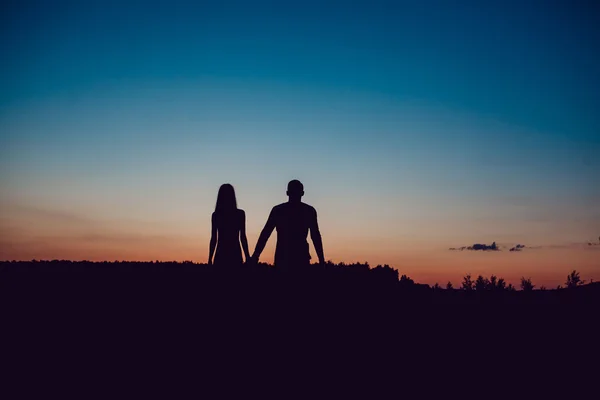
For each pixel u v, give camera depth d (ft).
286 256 28.17
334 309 30.25
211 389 23.12
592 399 23.36
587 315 37.60
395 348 27.91
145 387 22.88
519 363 27.58
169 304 30.09
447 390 23.90
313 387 23.77
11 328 26.94
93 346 26.02
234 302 30.17
